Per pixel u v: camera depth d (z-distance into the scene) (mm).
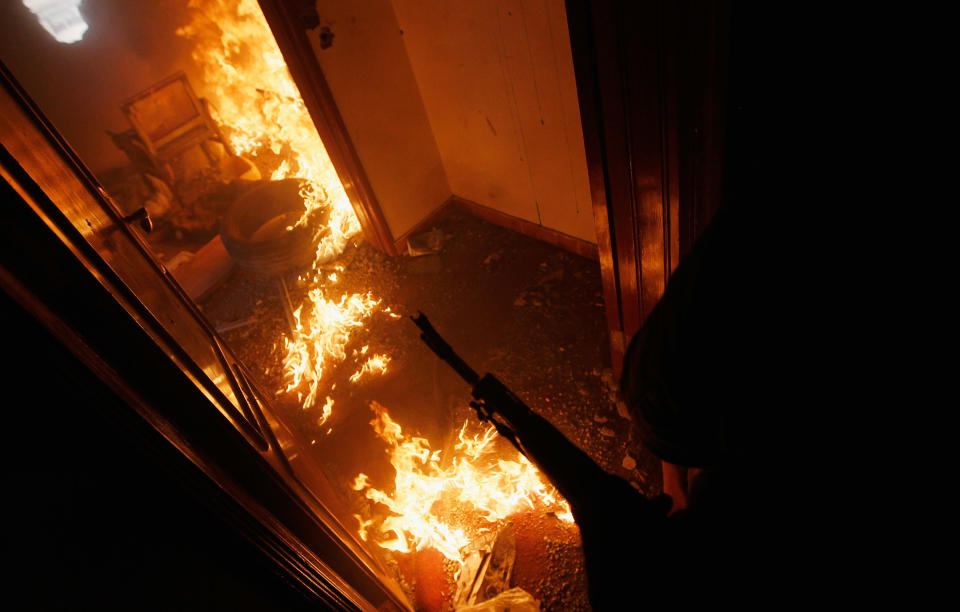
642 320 2330
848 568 543
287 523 1439
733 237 637
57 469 848
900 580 511
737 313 604
